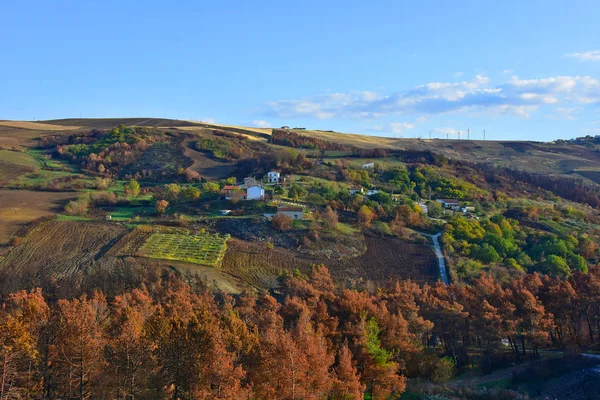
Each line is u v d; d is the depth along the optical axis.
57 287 83.12
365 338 53.69
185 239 115.06
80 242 110.69
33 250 105.12
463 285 83.06
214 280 92.19
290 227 125.44
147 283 86.19
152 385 39.72
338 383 44.81
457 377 62.38
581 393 49.72
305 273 101.69
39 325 43.41
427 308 67.38
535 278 75.94
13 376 37.75
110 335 52.28
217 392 38.66
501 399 52.75
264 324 56.59
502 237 128.12
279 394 40.19
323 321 58.53
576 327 69.56
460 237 129.00
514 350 69.44
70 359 40.41
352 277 103.69
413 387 56.88
